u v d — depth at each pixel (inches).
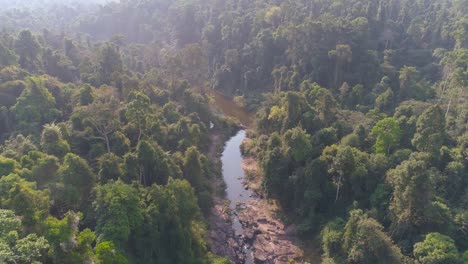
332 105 3924.7
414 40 6077.8
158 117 4138.8
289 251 3085.6
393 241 2564.0
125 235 2258.9
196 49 5738.2
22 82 4074.8
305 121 3799.2
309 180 3208.7
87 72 5221.5
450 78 4232.3
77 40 7455.7
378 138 3201.3
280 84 5438.0
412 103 3836.1
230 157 4571.9
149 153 2979.8
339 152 3041.3
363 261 2442.2
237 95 6279.5
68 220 2076.8
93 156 3203.7
